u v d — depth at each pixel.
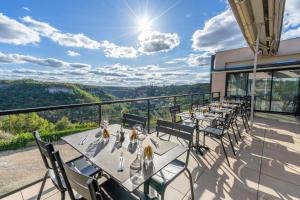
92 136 1.96
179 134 2.05
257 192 2.07
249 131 4.68
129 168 1.28
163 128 2.21
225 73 9.35
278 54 7.50
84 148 1.62
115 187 1.55
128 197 1.44
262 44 5.73
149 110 3.96
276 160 2.90
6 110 1.89
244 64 8.44
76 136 1.96
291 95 7.33
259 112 8.08
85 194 0.99
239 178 2.35
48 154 1.36
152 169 1.28
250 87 8.56
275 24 4.12
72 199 1.27
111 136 1.97
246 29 4.25
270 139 4.00
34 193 1.96
